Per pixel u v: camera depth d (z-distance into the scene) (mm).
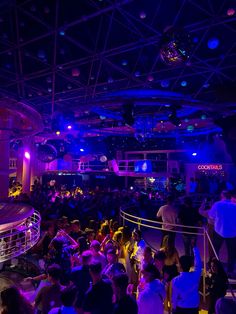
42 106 17797
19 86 15125
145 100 11703
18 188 22328
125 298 3627
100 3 8766
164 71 12781
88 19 9516
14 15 9656
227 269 6684
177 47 5695
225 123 12656
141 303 4250
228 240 6617
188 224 8055
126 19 9477
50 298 4383
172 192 19500
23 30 10516
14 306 3223
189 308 4762
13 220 4961
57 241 6289
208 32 10195
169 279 6059
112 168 29000
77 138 28266
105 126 20625
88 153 31078
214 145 20125
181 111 16000
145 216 14484
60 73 13328
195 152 23641
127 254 7203
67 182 31750
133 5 9000
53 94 15414
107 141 29922
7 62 12836
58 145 31188
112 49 10891
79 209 13234
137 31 10062
